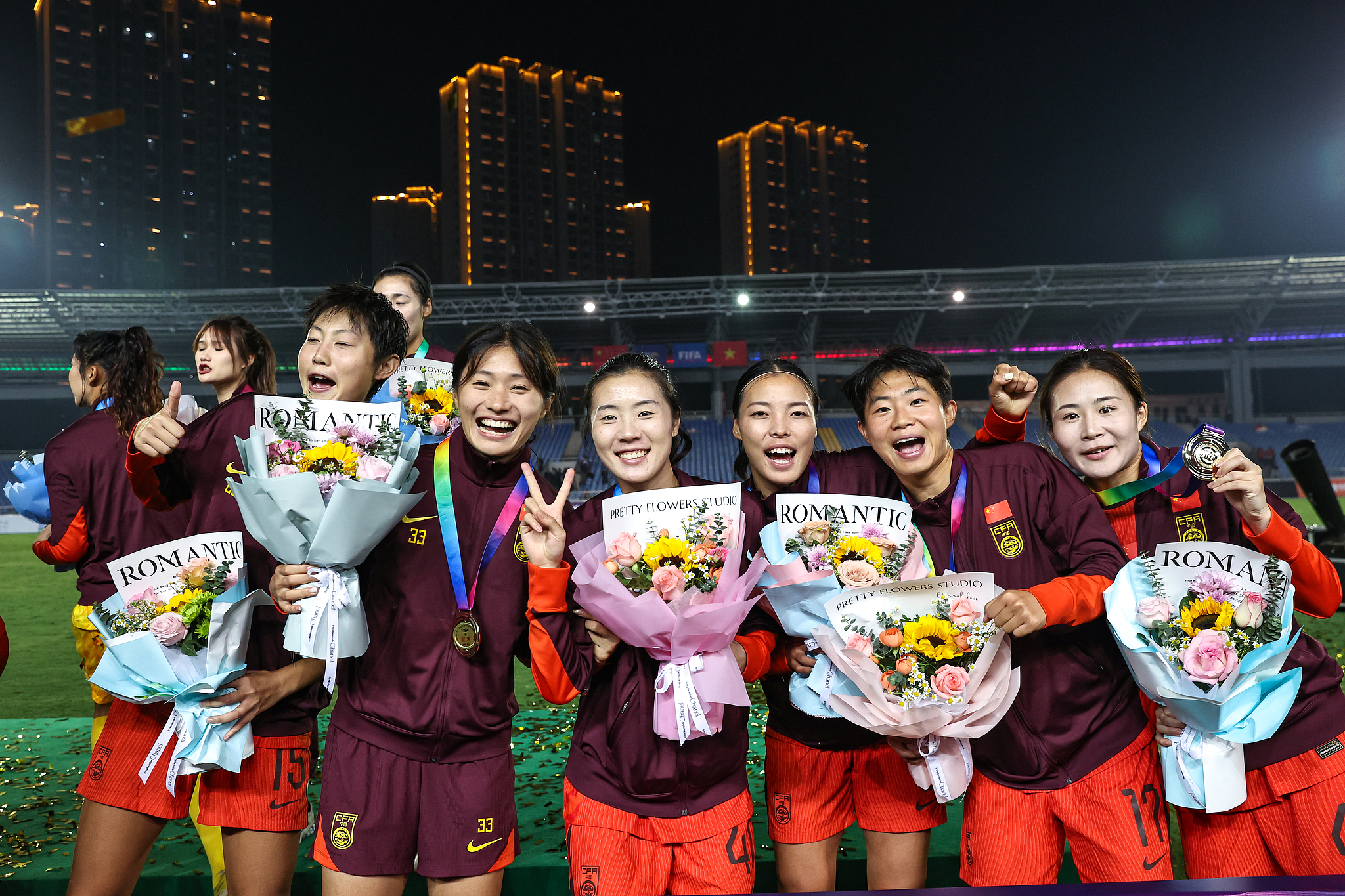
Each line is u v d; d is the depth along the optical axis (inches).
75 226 2682.1
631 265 3823.8
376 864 76.1
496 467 85.3
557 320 1434.5
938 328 1534.2
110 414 101.3
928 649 76.1
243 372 117.0
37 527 839.7
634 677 80.6
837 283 1362.0
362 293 96.4
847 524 84.8
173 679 79.9
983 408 1489.9
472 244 3474.4
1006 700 77.9
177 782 88.0
